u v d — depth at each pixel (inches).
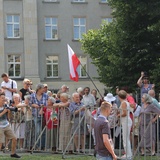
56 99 653.9
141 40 1019.9
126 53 1027.3
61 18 1744.6
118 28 1036.5
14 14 1695.4
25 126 585.0
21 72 1692.9
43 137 577.3
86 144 578.9
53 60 1737.2
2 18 1685.5
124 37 1016.9
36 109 577.9
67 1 1749.5
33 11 1697.8
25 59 1689.2
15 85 693.3
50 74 1732.3
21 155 550.6
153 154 521.7
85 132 550.0
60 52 1739.7
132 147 517.0
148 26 987.9
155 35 1013.2
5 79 688.4
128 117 516.1
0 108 526.0
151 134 505.7
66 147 535.5
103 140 372.8
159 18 989.8
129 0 979.3
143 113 512.1
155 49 1023.6
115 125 519.5
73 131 555.5
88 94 684.7
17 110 586.9
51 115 566.6
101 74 1132.5
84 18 1755.7
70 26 1750.7
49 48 1734.7
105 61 1237.7
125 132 513.3
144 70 1019.3
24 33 1691.7
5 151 579.8
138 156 510.9
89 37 1353.3
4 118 527.8
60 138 560.7
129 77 1019.3
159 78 924.6
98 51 1312.7
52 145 568.7
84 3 1753.2
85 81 1737.2
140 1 973.2
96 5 1752.0
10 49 1688.0
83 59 1756.9
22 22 1697.8
